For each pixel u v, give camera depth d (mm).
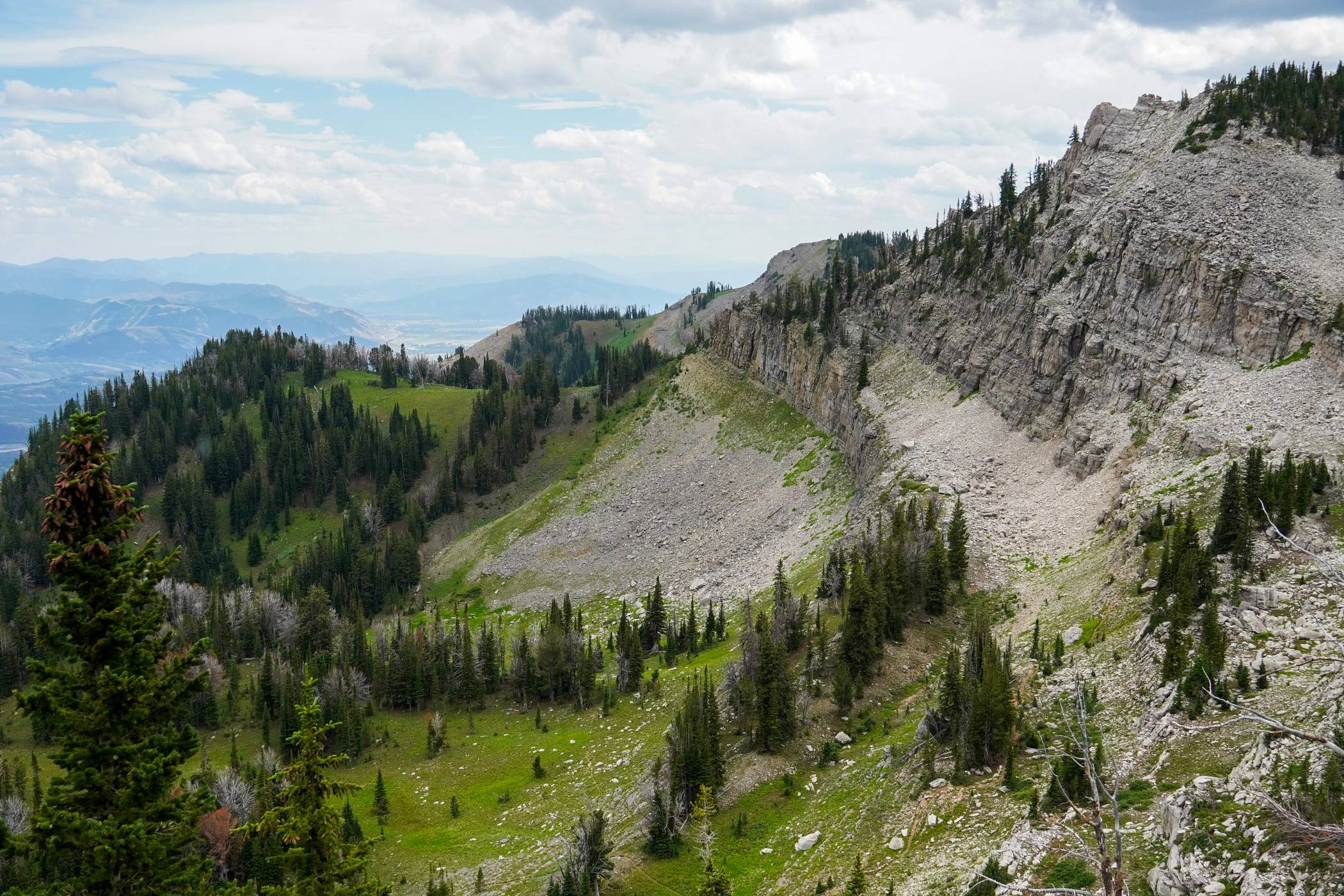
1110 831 53719
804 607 116812
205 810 40188
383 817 113125
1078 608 95375
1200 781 51000
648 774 99500
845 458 191250
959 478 141750
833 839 73750
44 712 37938
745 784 86438
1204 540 89000
